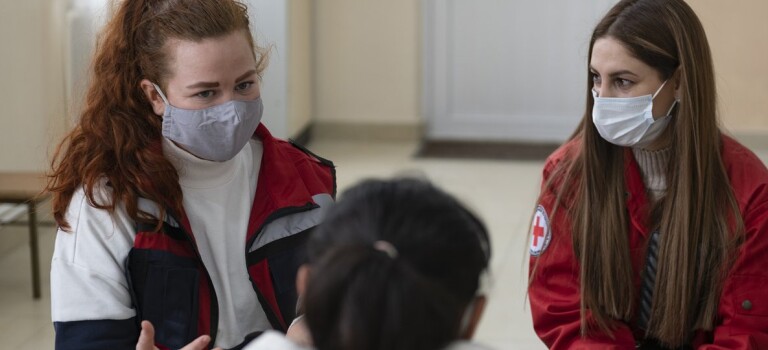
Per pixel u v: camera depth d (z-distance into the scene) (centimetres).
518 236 572
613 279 242
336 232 127
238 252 208
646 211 243
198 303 203
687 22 229
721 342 236
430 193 129
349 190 131
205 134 198
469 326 134
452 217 126
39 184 468
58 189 202
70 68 464
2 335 450
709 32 748
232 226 208
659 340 244
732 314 235
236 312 209
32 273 489
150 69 199
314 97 807
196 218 205
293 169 215
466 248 126
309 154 226
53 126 378
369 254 122
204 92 197
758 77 748
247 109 200
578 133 258
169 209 200
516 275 514
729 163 241
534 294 257
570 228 250
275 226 210
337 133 807
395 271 121
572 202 250
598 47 234
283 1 594
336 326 121
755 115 754
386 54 794
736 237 235
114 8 205
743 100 753
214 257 206
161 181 199
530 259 259
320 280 122
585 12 778
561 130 799
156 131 204
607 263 242
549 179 255
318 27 794
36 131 468
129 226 200
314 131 807
